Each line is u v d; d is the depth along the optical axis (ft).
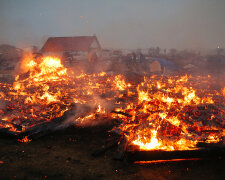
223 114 23.41
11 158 14.83
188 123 20.45
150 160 14.67
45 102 28.17
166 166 14.26
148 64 77.61
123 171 13.65
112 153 16.01
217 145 15.43
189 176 13.20
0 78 51.70
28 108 25.73
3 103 27.02
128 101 28.68
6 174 12.85
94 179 12.72
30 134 18.25
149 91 34.30
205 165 14.39
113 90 37.40
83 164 14.38
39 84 44.27
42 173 13.14
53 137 18.89
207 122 21.03
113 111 22.98
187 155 14.78
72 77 55.26
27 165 13.99
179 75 63.62
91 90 38.22
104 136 19.12
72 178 12.72
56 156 15.42
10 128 19.42
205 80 52.95
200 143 15.84
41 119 22.04
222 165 14.39
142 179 12.87
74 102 28.84
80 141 18.16
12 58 97.66
